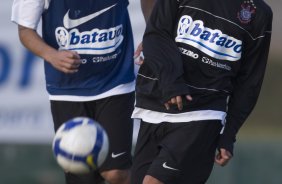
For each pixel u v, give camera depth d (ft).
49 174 90.33
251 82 53.83
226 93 52.75
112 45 59.06
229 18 51.55
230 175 88.84
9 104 83.66
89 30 58.70
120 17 59.26
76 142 46.29
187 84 51.75
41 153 90.07
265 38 52.90
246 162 88.84
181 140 51.60
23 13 56.75
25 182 90.53
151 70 52.80
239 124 54.24
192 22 51.75
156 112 52.85
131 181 54.80
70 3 57.98
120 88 59.67
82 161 46.39
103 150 46.96
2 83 83.66
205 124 51.78
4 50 83.61
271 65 91.81
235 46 52.08
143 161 54.03
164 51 50.98
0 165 90.33
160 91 52.31
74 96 59.98
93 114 60.70
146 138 53.72
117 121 59.82
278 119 90.94
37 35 56.85
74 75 59.52
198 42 51.60
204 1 51.70
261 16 52.26
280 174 88.02
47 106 83.15
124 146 59.98
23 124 83.71
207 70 51.88
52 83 60.44
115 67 59.88
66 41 58.65
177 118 52.08
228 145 53.26
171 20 51.93
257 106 91.50
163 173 51.11
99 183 61.67
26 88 83.30
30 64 83.20
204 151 52.16
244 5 52.03
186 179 52.16
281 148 88.28
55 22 58.49
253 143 88.99
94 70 59.36
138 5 78.64
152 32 51.93
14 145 89.40
